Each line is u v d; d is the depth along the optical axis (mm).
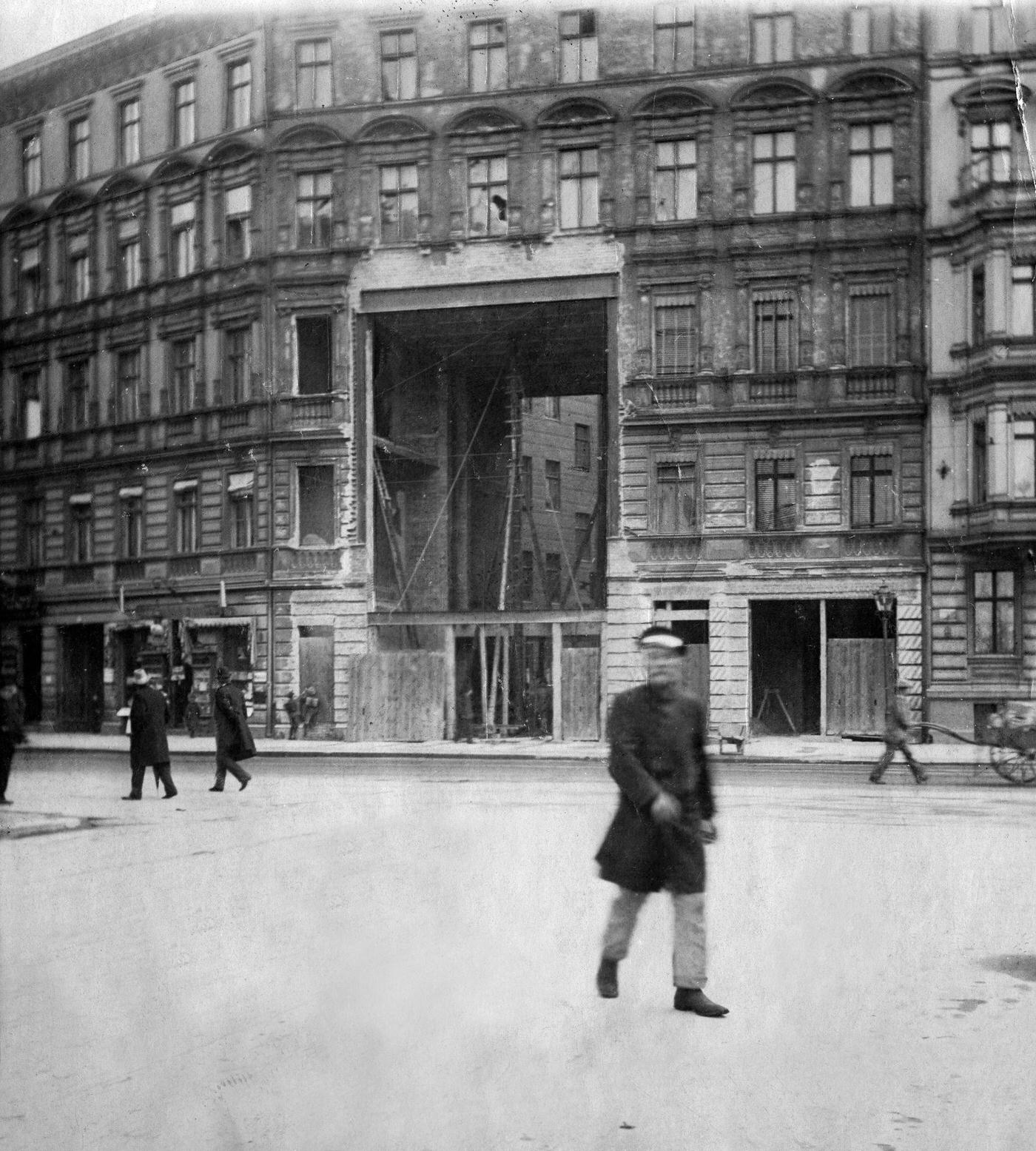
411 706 38125
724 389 36312
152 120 42438
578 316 39156
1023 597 33812
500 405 45219
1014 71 34531
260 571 39656
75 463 43281
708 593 36000
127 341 42750
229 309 40750
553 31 38281
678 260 36906
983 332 34250
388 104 39375
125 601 42094
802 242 35938
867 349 35594
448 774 24891
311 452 39562
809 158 36125
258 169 40312
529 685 38625
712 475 36219
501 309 38844
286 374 39938
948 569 34500
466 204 38812
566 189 38125
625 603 36594
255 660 39531
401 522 42312
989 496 33625
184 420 41406
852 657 35094
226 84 41250
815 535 35375
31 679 43906
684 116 37094
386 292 39281
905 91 35375
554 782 22750
